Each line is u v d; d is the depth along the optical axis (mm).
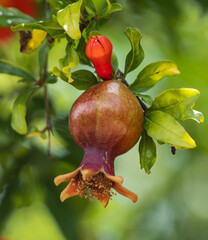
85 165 2324
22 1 4238
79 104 2354
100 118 2295
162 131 2371
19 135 4309
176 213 6277
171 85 5625
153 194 6625
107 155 2346
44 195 4379
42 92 4379
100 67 2488
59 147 4363
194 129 5645
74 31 2289
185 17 4801
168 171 6723
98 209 5914
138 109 2359
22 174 4375
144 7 4570
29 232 5918
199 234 6156
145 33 5023
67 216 4355
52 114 4363
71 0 2742
